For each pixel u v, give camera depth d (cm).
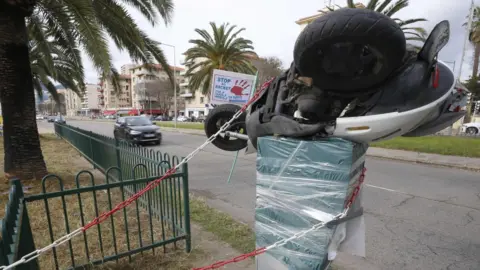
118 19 648
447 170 783
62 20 642
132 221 394
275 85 219
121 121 1508
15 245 177
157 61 806
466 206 482
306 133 172
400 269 294
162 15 695
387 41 130
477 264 302
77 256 303
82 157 939
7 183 584
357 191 173
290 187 178
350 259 313
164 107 6266
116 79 901
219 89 724
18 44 561
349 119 160
